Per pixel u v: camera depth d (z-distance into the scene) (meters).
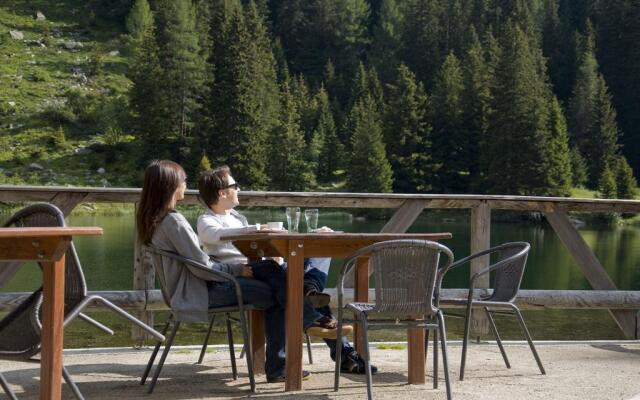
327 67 108.50
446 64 83.75
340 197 6.40
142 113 81.62
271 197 6.25
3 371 4.95
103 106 84.44
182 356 5.60
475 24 103.69
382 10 119.00
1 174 68.19
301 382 4.40
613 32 95.81
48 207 3.55
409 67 102.25
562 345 6.25
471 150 78.75
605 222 54.31
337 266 18.39
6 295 5.95
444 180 78.44
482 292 6.73
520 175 72.62
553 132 73.62
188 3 99.00
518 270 4.96
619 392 4.42
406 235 4.29
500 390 4.44
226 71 77.94
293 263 4.30
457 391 4.40
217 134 78.00
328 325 4.50
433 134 79.00
